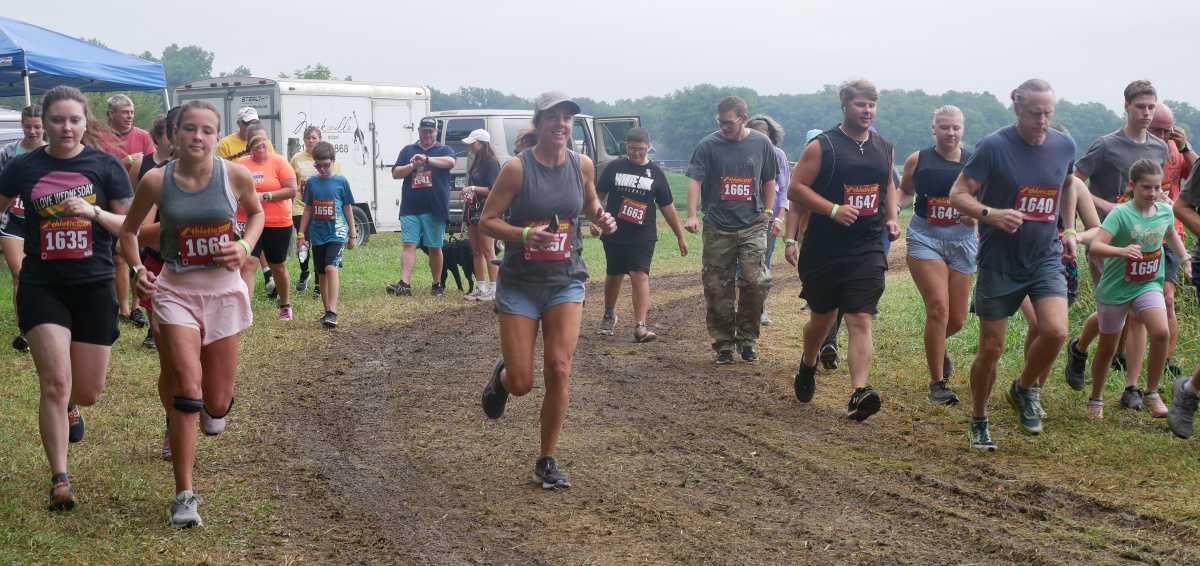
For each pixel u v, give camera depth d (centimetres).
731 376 841
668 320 1138
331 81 2092
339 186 1035
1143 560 452
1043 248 604
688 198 875
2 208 516
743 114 870
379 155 2156
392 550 479
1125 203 663
